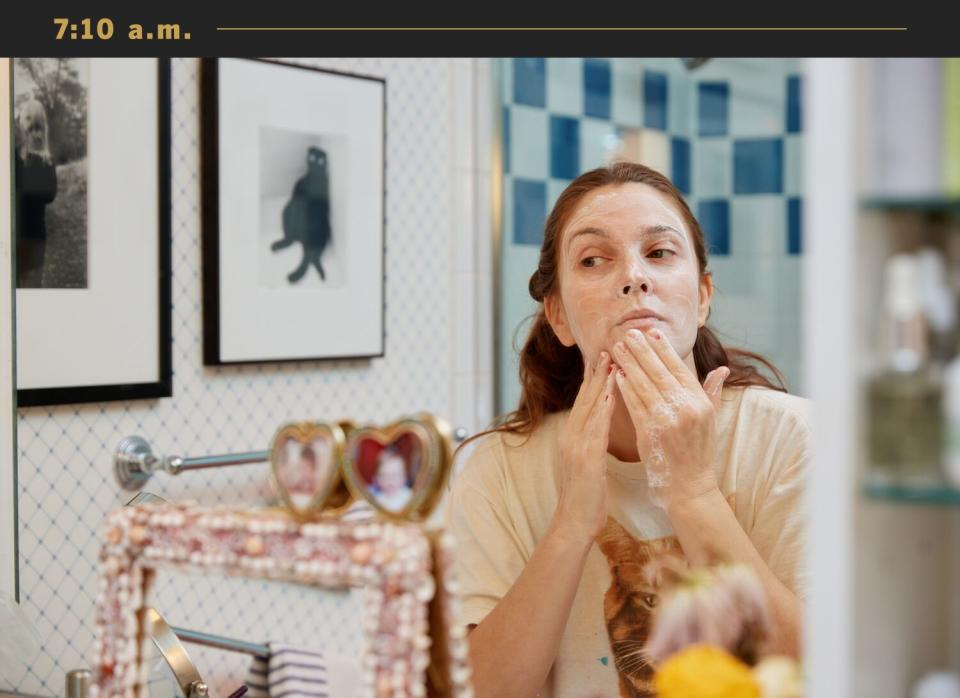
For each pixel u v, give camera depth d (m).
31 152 1.72
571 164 2.34
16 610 1.46
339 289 2.22
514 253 2.45
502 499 1.26
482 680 1.12
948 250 0.74
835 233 0.69
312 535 0.76
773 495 1.14
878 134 0.70
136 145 1.87
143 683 0.85
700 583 0.89
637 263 1.18
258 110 2.06
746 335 2.07
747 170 2.10
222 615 1.93
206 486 2.01
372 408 2.31
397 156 2.35
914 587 0.75
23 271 1.71
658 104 2.21
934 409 0.69
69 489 1.79
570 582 1.12
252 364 2.06
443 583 0.74
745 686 0.76
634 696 1.14
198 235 2.00
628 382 1.14
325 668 1.14
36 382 1.74
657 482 1.11
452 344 2.47
